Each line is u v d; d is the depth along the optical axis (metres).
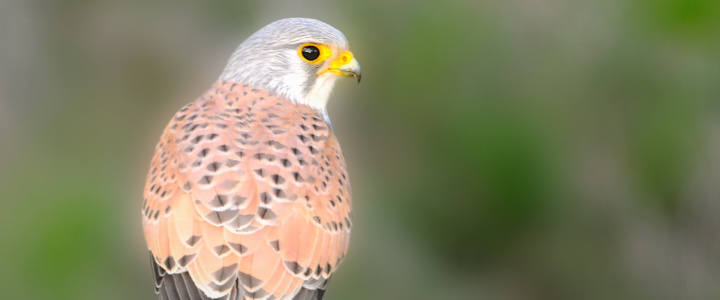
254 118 8.62
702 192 13.68
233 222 7.77
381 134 13.54
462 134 13.14
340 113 13.57
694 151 13.61
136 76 13.73
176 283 7.77
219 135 8.28
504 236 13.66
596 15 13.61
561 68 13.55
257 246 7.75
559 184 13.44
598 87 13.69
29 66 13.54
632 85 13.66
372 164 13.59
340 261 8.53
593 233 14.08
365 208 13.47
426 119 13.25
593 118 13.71
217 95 9.12
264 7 13.52
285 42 9.26
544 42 13.54
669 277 14.03
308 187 8.16
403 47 13.12
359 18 13.28
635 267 14.09
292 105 9.06
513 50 13.35
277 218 7.87
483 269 13.73
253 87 9.22
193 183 7.97
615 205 13.99
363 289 13.16
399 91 13.21
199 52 13.70
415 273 13.40
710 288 13.76
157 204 8.17
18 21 13.56
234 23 13.66
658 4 12.92
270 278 7.74
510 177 13.19
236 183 7.91
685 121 13.59
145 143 13.40
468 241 13.59
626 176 13.87
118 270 11.52
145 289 11.62
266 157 8.13
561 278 14.27
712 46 12.93
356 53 13.23
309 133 8.60
